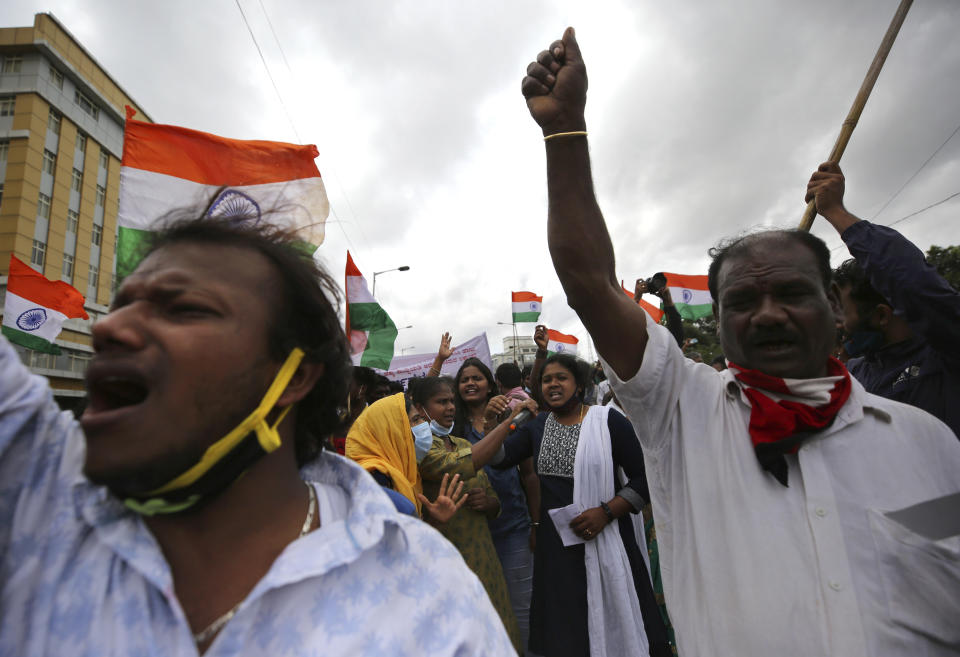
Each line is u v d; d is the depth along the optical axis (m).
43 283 7.97
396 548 0.78
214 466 0.66
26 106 28.16
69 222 30.28
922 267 1.75
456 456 2.85
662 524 1.33
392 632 0.69
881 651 0.98
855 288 2.21
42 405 0.78
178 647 0.63
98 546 0.70
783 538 1.09
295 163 3.54
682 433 1.28
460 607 0.77
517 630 2.81
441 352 5.19
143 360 0.62
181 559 0.71
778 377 1.21
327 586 0.69
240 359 0.68
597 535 2.69
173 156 3.34
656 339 1.25
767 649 1.05
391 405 2.69
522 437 3.23
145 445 0.60
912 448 1.13
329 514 0.81
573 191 1.13
